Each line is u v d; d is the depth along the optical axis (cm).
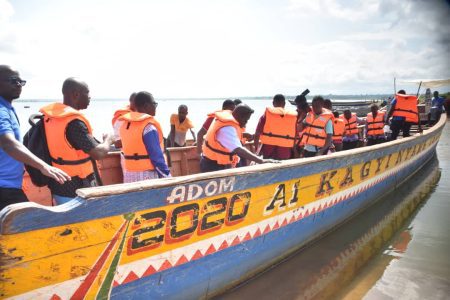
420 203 682
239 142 383
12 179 255
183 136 788
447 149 1358
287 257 439
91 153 270
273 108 506
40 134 281
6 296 204
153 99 353
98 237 238
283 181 385
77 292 234
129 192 245
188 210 288
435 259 448
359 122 1217
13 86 250
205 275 318
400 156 743
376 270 418
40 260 213
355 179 554
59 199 279
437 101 1627
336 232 536
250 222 355
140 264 265
